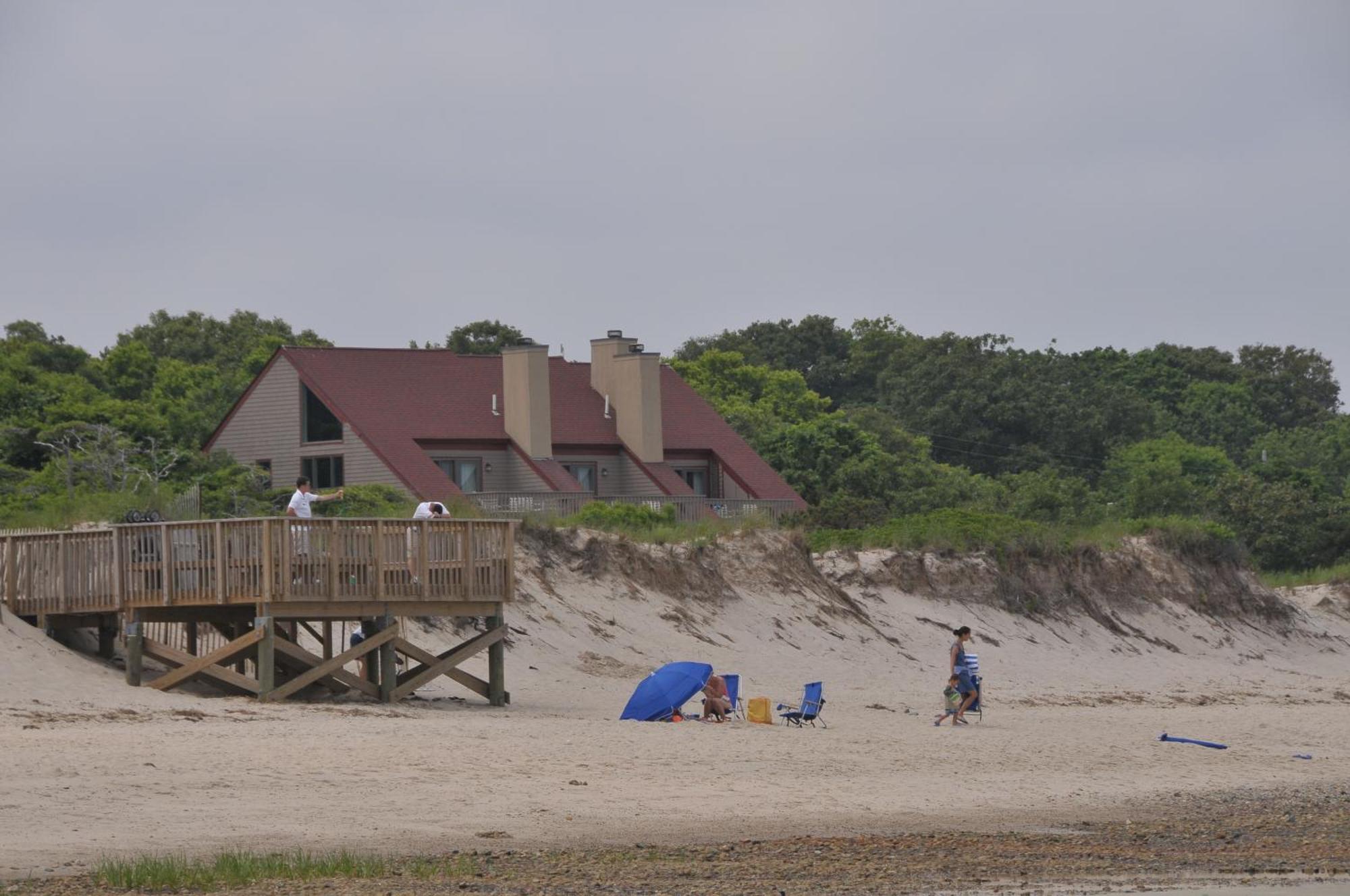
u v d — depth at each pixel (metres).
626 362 138.50
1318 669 112.31
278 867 36.69
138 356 159.88
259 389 132.25
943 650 96.25
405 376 133.62
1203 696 94.75
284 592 59.44
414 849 40.06
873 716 73.69
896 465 169.75
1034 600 106.56
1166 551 118.81
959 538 108.19
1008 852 42.81
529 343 131.12
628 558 89.62
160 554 60.41
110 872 35.22
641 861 39.78
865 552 104.44
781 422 188.00
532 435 130.62
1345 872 41.19
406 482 120.56
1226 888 38.91
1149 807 51.56
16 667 57.81
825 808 48.41
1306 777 60.53
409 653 64.56
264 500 115.31
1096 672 99.50
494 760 51.69
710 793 49.31
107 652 64.06
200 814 42.25
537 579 84.25
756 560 96.31
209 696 60.53
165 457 119.62
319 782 46.69
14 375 136.62
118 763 46.88
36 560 63.69
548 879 37.22
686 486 136.50
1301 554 169.62
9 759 46.38
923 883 38.50
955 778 55.25
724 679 69.00
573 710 67.88
